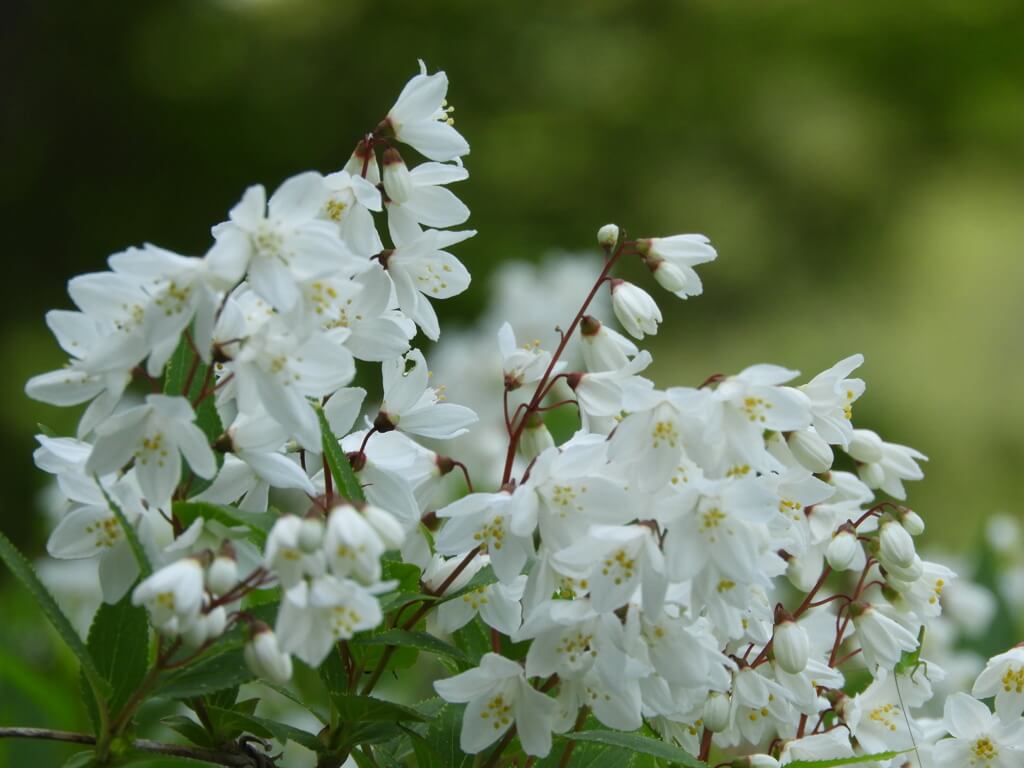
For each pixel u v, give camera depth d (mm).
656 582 577
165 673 581
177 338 567
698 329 2309
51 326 580
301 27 2309
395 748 625
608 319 1121
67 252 2172
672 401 577
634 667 584
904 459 630
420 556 614
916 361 2334
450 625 612
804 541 615
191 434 575
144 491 575
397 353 606
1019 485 2256
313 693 757
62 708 693
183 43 2281
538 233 2219
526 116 2344
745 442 581
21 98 2221
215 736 601
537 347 628
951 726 617
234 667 581
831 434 608
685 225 2330
